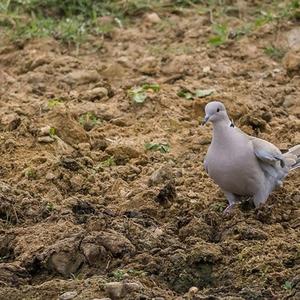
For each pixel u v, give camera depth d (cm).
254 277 1080
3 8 1870
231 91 1609
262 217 1209
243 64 1697
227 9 1867
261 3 1883
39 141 1424
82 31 1823
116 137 1480
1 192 1287
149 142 1452
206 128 1495
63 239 1152
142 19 1875
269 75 1655
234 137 1208
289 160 1270
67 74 1688
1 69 1731
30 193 1305
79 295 1034
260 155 1205
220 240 1178
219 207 1255
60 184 1326
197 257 1109
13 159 1393
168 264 1105
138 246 1150
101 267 1117
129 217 1230
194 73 1675
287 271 1080
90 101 1600
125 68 1705
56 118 1469
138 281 1064
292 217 1227
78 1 1900
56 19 1888
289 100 1584
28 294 1056
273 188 1262
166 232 1188
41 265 1127
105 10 1895
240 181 1213
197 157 1409
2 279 1101
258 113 1524
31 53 1758
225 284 1082
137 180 1345
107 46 1791
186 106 1561
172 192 1268
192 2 1902
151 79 1658
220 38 1755
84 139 1455
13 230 1195
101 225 1176
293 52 1697
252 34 1769
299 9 1798
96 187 1325
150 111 1546
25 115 1527
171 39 1797
